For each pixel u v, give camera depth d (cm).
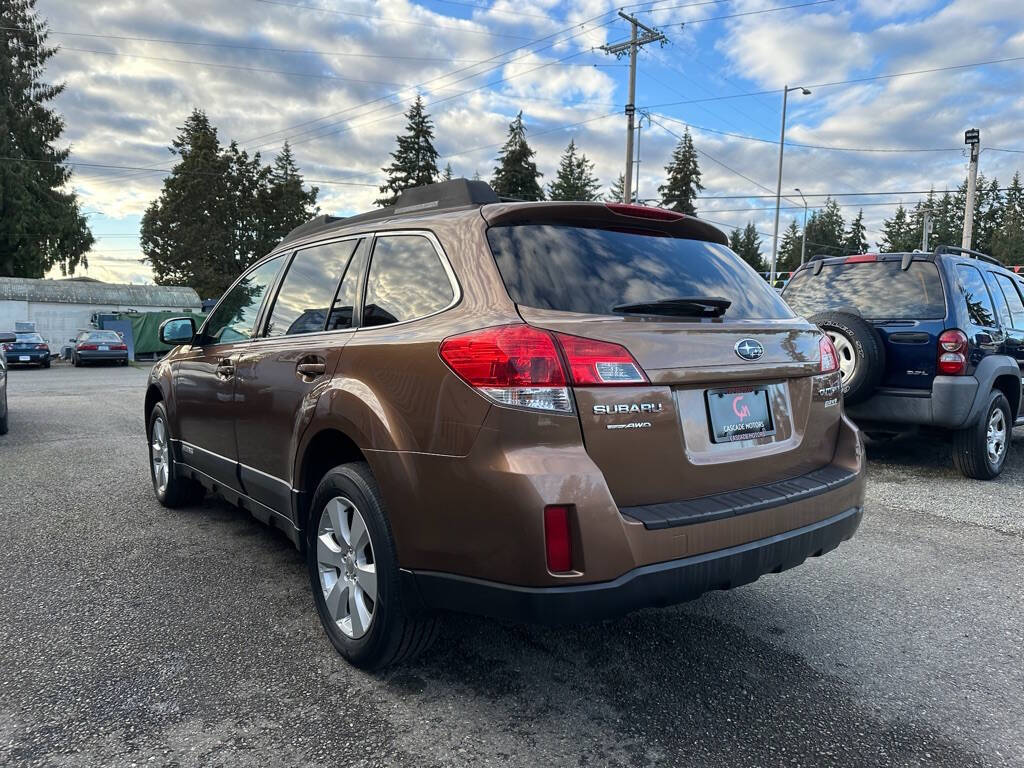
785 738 245
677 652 309
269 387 354
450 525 239
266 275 415
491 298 249
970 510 541
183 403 479
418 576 251
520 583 223
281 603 359
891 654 309
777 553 259
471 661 298
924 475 657
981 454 623
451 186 302
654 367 243
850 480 298
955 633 331
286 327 366
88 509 537
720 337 265
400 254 303
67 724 249
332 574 304
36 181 4391
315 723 251
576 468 223
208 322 464
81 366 2752
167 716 254
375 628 269
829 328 647
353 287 323
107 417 1081
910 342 622
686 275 288
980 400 612
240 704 263
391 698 268
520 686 278
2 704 262
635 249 282
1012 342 686
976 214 9644
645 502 242
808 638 324
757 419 279
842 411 326
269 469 359
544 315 239
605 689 277
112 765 226
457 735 245
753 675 289
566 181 7375
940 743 244
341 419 283
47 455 756
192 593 371
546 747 238
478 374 232
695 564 237
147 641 315
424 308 275
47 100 4606
